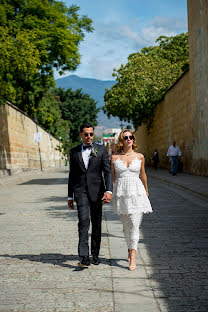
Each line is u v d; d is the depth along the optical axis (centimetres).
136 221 493
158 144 3478
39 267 501
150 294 393
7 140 3003
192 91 2167
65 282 438
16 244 635
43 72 2780
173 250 570
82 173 511
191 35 2150
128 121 3809
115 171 508
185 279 436
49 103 6372
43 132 5262
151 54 3784
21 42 2120
